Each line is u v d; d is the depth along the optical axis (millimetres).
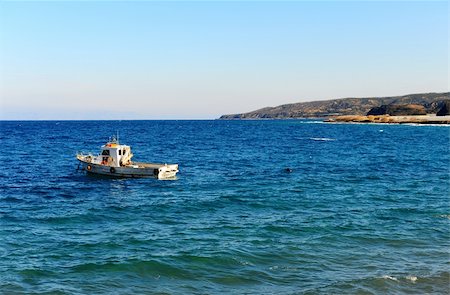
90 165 44062
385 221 24656
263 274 16922
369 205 29062
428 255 19047
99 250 19656
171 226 23844
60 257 18719
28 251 19531
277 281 16250
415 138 110625
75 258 18594
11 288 15516
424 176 43500
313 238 21391
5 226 23953
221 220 25016
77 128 192750
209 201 30469
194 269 17375
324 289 15430
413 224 24062
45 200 31688
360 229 22953
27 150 75438
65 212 27531
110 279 16438
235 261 18172
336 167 51719
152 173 41688
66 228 23641
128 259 18312
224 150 77312
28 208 28828
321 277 16594
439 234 22188
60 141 101375
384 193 33625
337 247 20078
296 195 32719
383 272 17047
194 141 102938
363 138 112688
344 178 42219
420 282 16016
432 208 28031
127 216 26391
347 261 18297
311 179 41562
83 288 15609
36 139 108312
